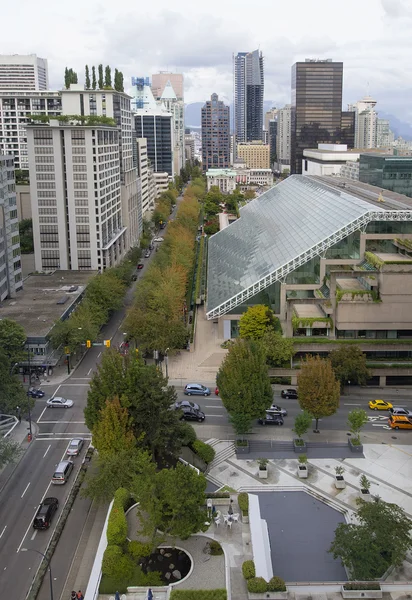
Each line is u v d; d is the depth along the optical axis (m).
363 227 147.00
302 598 66.69
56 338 141.38
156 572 70.81
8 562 79.56
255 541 74.75
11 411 112.88
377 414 120.44
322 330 141.50
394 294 134.25
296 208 199.38
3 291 171.88
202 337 162.38
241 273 170.25
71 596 72.50
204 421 118.06
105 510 90.50
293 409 123.38
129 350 146.38
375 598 67.00
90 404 100.56
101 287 171.62
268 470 100.06
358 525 80.75
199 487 75.31
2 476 99.25
